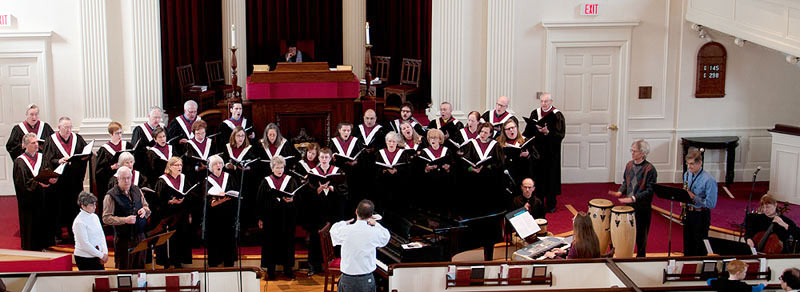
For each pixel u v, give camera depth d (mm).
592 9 12281
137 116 11656
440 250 8219
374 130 10391
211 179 9023
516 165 10461
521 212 8320
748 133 12859
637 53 12531
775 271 7316
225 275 7074
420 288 7121
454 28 11914
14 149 10375
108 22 11461
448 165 9719
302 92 10602
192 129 10141
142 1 11438
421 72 14250
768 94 12781
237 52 14445
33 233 9578
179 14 13812
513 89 12281
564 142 12766
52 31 11477
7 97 11641
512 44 12031
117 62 11586
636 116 12703
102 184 9930
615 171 12875
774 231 8281
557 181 11281
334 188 9156
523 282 7137
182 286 7008
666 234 10328
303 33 14766
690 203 8703
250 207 9969
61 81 11625
